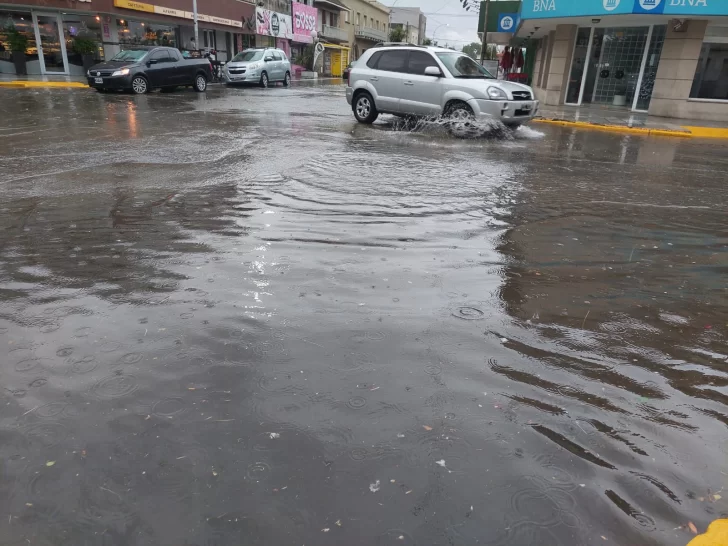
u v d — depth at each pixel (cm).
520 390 250
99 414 226
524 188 667
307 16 4897
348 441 213
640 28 1905
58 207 524
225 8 3375
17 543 167
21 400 233
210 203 547
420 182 675
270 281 359
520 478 197
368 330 298
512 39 3222
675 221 541
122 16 2645
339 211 530
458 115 1127
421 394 244
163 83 2002
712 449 216
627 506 186
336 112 1524
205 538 169
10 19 2456
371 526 175
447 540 170
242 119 1290
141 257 397
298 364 264
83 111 1335
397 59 1214
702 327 319
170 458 202
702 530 176
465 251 432
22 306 317
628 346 294
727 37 1686
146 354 269
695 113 1734
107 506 181
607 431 224
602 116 1698
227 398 237
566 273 394
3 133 968
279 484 191
